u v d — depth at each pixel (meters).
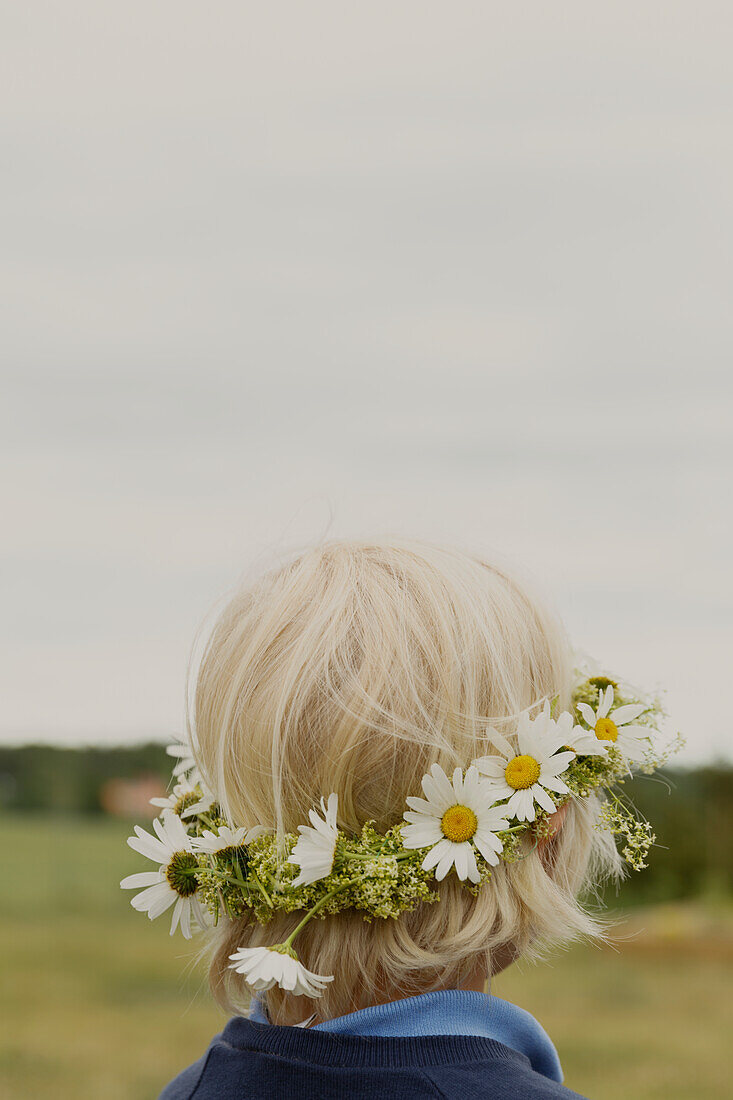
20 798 11.16
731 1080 5.38
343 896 1.18
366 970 1.20
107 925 8.29
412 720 1.19
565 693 1.32
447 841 1.17
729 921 8.27
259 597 1.32
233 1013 1.36
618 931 8.31
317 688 1.21
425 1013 1.17
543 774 1.19
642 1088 5.36
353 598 1.26
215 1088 1.19
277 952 1.14
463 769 1.20
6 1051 5.77
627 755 1.32
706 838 8.93
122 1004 6.57
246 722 1.24
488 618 1.25
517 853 1.22
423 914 1.20
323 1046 1.16
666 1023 6.33
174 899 1.30
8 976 7.01
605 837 1.42
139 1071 5.59
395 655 1.21
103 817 11.14
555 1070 1.25
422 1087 1.11
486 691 1.22
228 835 1.25
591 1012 6.57
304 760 1.20
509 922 1.20
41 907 8.53
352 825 1.20
